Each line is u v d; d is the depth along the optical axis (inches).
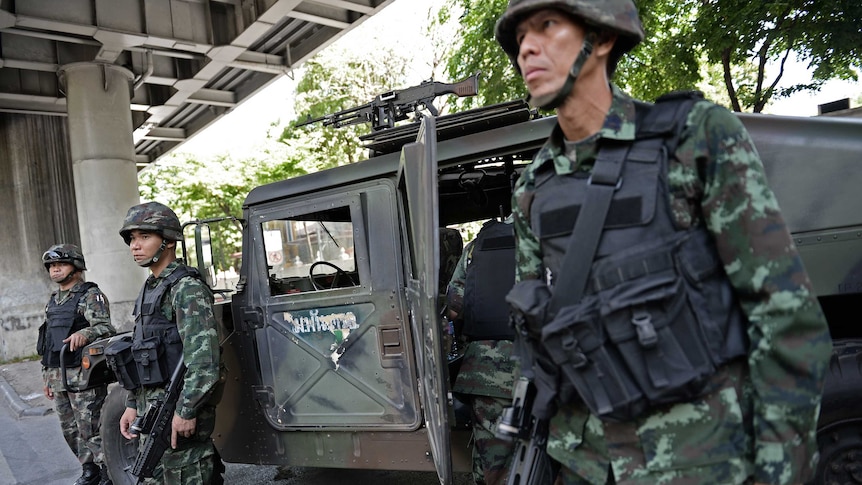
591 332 45.9
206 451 109.5
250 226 120.6
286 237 121.3
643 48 318.3
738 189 44.2
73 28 335.3
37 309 434.0
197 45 380.5
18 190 439.5
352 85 697.0
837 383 75.4
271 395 119.9
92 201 368.2
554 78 47.8
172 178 708.7
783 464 42.3
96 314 155.1
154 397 108.7
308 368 115.5
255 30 373.7
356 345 110.4
